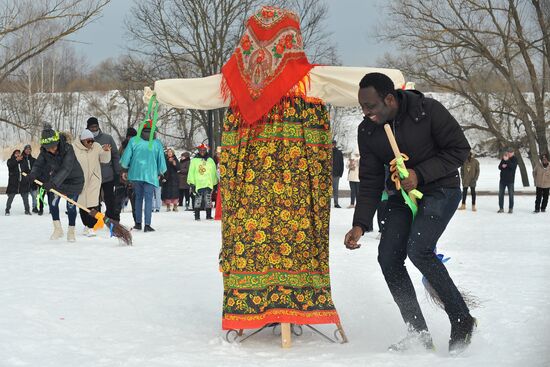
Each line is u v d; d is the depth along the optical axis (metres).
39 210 19.03
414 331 4.70
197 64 38.53
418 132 4.59
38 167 11.54
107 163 12.77
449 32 36.09
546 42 36.09
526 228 15.18
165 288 7.02
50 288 6.87
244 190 5.10
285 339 4.85
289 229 5.01
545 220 17.48
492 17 36.22
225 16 37.25
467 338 4.54
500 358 4.27
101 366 4.20
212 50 37.72
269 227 5.03
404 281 4.77
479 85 39.09
